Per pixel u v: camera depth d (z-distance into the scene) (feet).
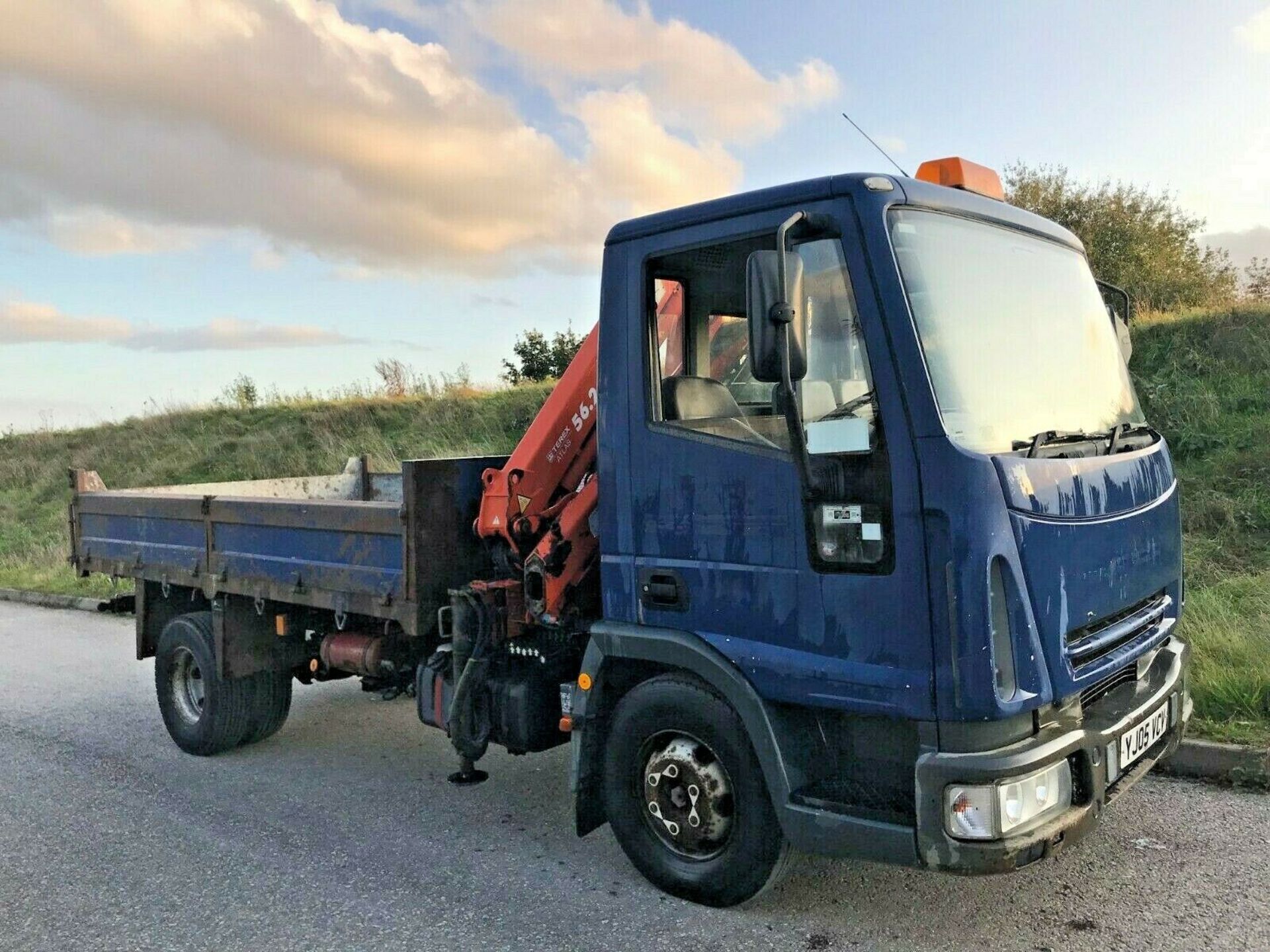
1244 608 21.97
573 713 13.67
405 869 14.44
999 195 13.52
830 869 13.65
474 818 16.44
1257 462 29.30
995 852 9.80
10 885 14.30
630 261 12.82
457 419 61.21
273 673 19.99
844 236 10.86
